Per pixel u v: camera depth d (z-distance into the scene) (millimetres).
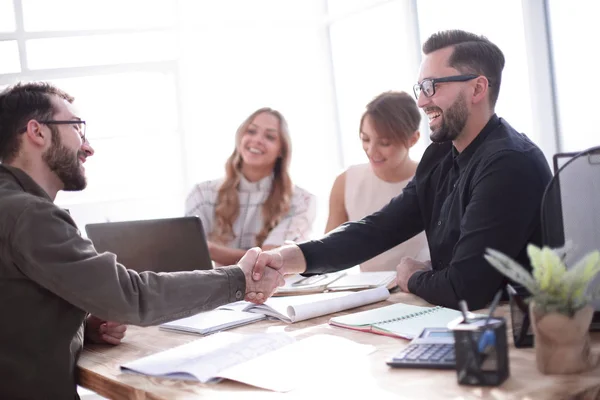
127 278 1589
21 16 5355
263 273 2008
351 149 5863
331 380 1286
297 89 5969
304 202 3410
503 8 3936
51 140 1752
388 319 1734
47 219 1563
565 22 3604
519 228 1868
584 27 3502
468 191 2018
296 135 5992
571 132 3658
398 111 2918
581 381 1169
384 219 2316
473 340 1174
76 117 1836
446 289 1877
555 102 3721
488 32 4070
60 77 5488
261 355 1498
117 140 5664
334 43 5852
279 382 1292
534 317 1226
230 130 5879
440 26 4535
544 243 1533
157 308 1618
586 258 1206
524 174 1893
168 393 1314
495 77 2068
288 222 3348
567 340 1202
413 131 2953
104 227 2289
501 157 1911
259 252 1993
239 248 3344
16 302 1574
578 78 3580
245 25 5840
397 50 5047
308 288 2303
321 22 5863
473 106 2047
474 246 1867
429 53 2088
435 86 2051
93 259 1563
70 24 5504
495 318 1235
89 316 1842
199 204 3389
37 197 1606
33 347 1580
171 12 5742
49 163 1761
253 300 1960
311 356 1452
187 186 5848
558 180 1514
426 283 1963
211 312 2098
